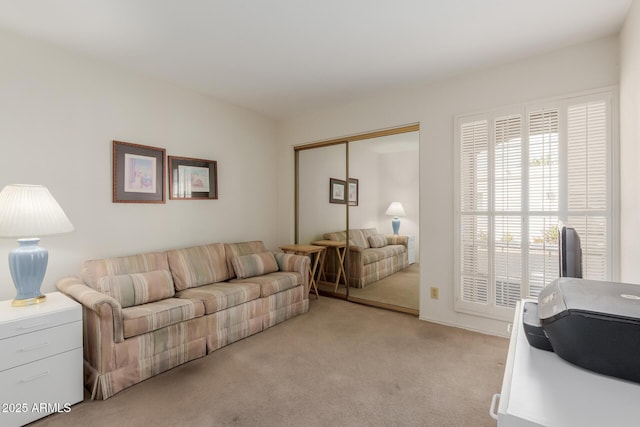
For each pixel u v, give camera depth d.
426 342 2.61
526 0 1.86
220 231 3.61
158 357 2.12
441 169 3.02
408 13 1.98
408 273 3.72
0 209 1.76
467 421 1.64
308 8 1.93
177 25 2.10
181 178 3.19
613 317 0.75
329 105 3.79
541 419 0.62
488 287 2.77
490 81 2.75
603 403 0.67
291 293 3.25
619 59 2.18
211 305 2.47
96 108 2.57
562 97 2.42
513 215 2.63
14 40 2.17
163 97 3.05
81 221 2.49
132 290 2.32
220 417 1.68
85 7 1.89
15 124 2.17
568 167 2.40
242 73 2.88
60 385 1.75
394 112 3.34
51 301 1.91
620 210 2.18
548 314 0.89
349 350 2.47
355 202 3.98
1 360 1.56
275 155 4.38
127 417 1.68
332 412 1.72
